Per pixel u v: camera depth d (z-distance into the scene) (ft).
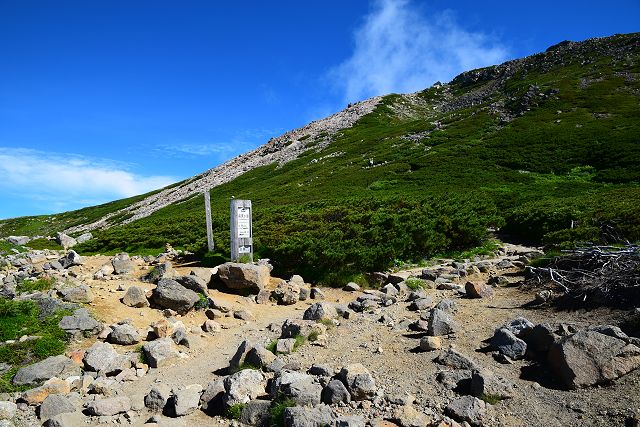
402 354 25.13
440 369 22.35
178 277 43.39
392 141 223.30
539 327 23.07
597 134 161.58
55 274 47.65
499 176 139.23
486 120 219.61
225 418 20.51
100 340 31.65
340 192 144.25
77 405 22.22
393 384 21.42
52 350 28.86
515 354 22.66
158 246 87.35
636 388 17.84
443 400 19.43
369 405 19.40
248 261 56.70
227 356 29.45
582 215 65.72
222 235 76.38
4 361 27.43
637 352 19.33
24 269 55.88
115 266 52.80
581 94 220.84
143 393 23.86
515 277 40.63
